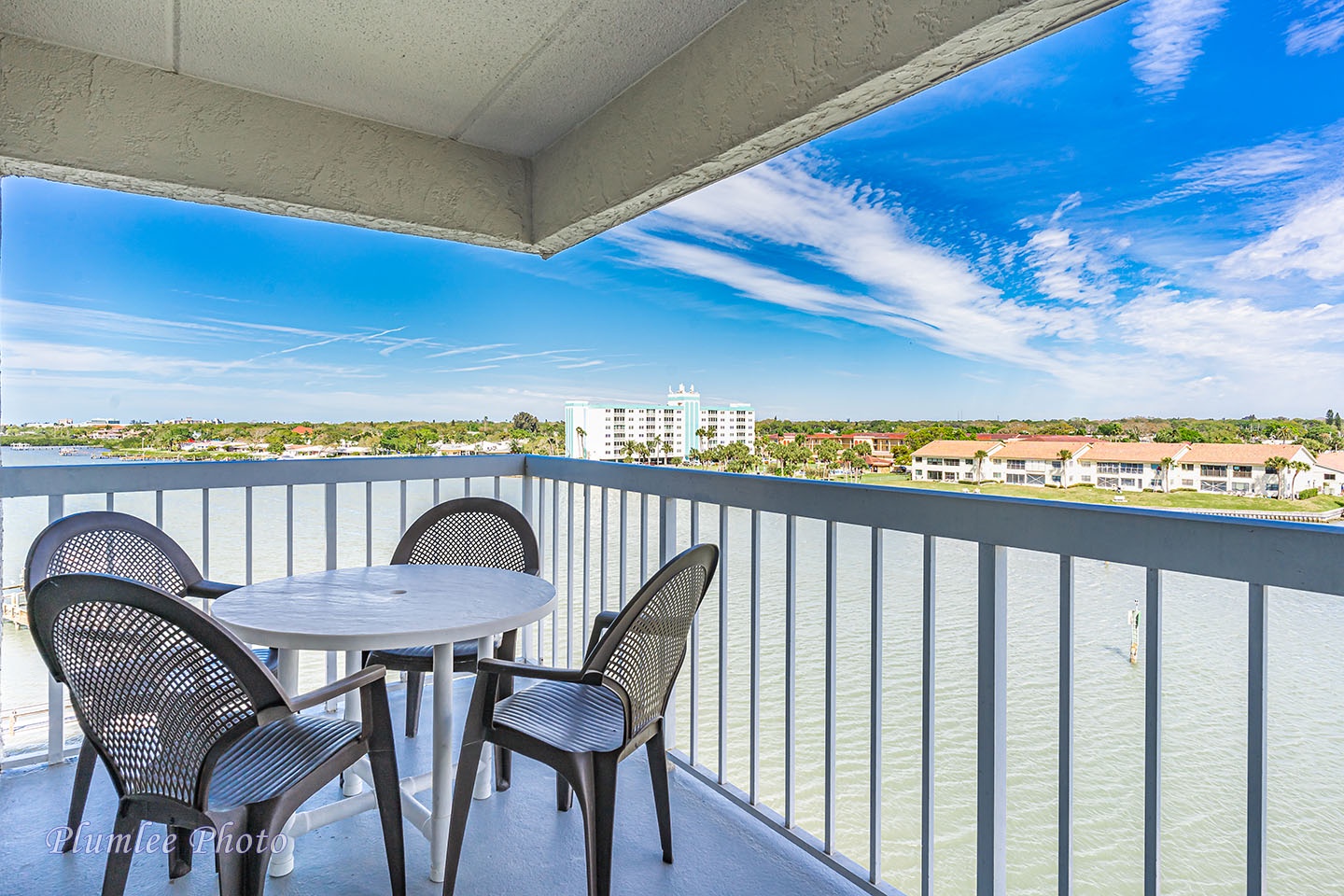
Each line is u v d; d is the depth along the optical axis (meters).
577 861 1.88
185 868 1.77
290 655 1.80
